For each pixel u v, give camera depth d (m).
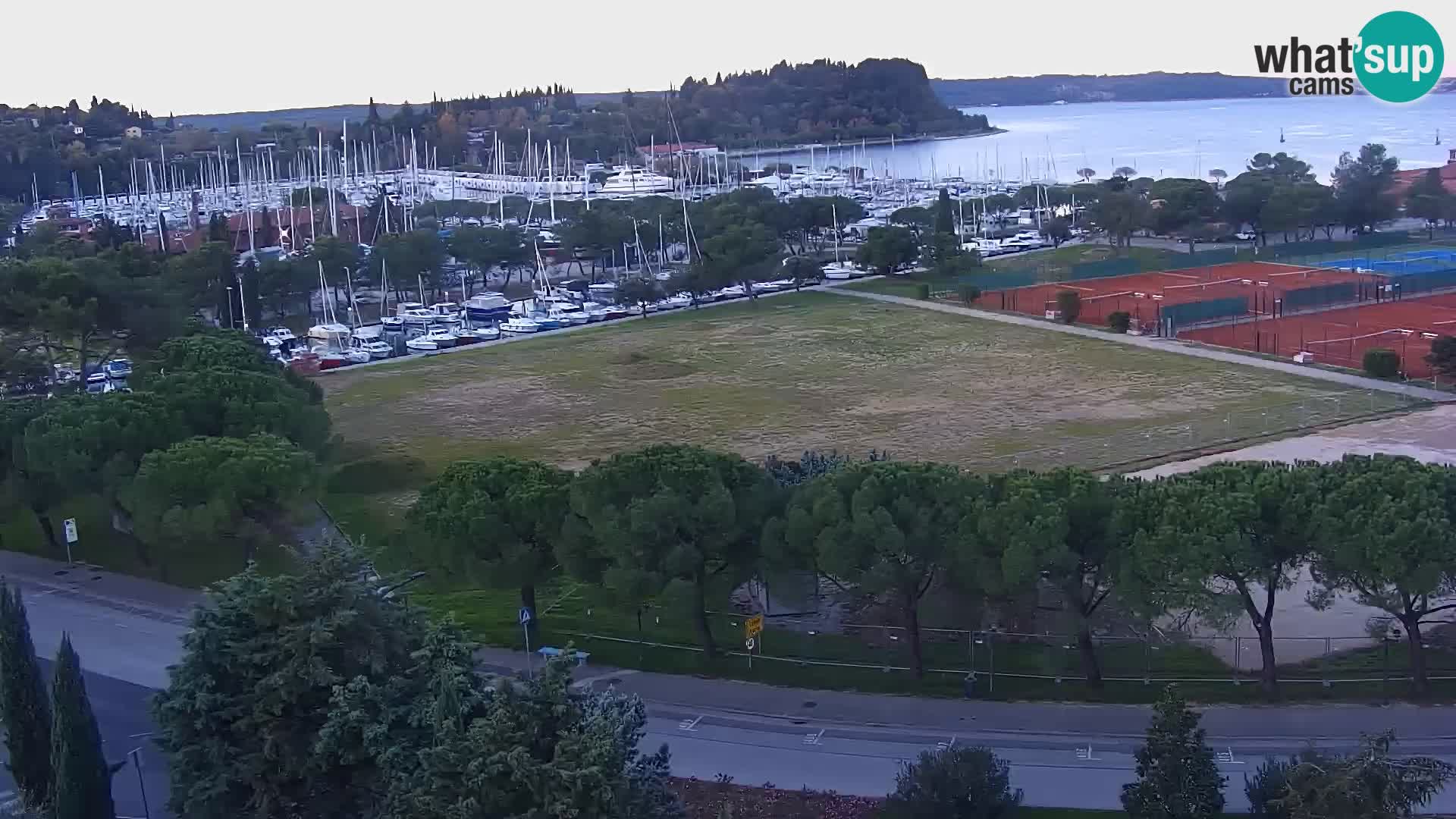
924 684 64.69
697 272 194.12
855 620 73.62
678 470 67.62
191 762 47.34
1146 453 105.81
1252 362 139.25
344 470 110.62
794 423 121.75
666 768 46.12
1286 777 47.84
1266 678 61.78
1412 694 61.53
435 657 48.22
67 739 48.16
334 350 167.62
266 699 46.59
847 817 51.47
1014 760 56.41
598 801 40.53
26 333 129.25
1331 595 64.75
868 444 112.75
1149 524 62.44
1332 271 195.25
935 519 65.12
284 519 79.81
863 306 187.75
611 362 155.50
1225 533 60.06
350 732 45.69
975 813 48.91
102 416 86.25
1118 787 53.62
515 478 72.31
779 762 57.28
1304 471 64.88
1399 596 60.59
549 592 79.75
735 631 72.88
